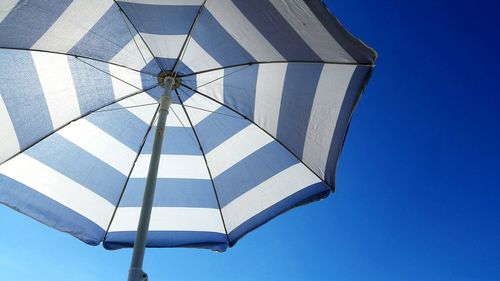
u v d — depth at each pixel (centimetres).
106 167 293
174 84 269
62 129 273
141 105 287
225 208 304
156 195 307
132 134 294
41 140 267
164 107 240
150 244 298
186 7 226
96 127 284
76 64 253
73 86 260
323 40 218
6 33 218
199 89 278
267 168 290
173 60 261
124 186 299
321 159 264
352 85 235
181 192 308
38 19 217
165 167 307
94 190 289
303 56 237
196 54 256
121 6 227
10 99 246
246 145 292
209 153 302
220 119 289
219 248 300
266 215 288
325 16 199
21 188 263
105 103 277
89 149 286
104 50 250
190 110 290
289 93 258
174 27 240
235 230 299
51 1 209
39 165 271
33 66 242
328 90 244
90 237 284
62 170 278
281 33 225
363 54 216
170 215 307
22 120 253
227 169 301
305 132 262
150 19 234
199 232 305
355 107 238
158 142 222
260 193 294
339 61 230
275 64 250
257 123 280
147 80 275
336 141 250
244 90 269
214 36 242
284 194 287
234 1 215
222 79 268
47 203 271
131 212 300
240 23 229
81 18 226
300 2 197
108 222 295
